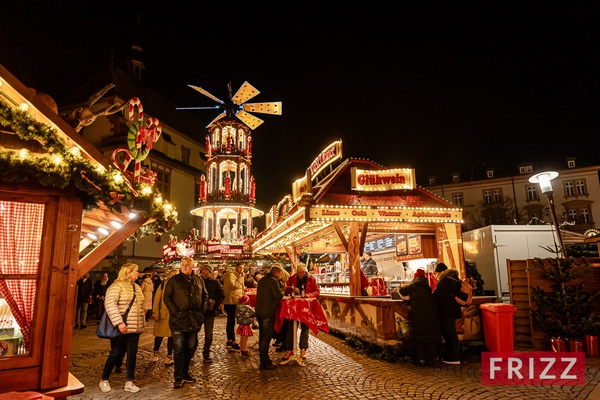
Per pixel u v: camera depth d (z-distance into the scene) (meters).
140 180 4.67
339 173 9.25
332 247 12.75
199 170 38.03
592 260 8.16
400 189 9.30
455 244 9.23
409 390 5.43
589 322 7.26
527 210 48.59
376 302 7.60
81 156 4.07
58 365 3.81
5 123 3.59
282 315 7.02
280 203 13.04
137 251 29.36
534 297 7.82
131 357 5.56
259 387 5.63
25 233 3.84
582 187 47.31
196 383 5.86
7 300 3.72
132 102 4.66
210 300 7.29
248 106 29.75
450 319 6.98
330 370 6.56
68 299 3.93
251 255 24.14
